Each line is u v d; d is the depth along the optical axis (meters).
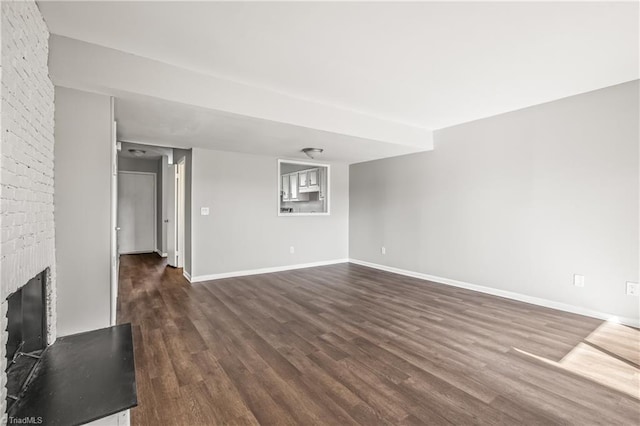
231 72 2.82
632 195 3.09
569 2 1.86
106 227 2.51
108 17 2.00
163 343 2.71
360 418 1.76
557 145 3.58
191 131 3.78
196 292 4.32
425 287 4.62
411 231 5.34
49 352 1.92
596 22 2.06
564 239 3.55
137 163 7.71
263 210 5.61
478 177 4.35
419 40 2.29
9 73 1.35
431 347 2.65
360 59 2.58
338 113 3.80
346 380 2.15
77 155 2.41
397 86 3.15
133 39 2.27
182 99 2.72
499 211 4.13
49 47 2.18
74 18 2.00
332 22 2.07
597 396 1.96
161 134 3.95
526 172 3.85
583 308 3.42
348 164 6.70
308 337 2.85
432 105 3.72
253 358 2.45
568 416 1.77
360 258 6.43
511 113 3.97
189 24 2.09
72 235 2.38
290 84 3.09
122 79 2.44
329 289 4.52
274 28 2.14
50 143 2.08
